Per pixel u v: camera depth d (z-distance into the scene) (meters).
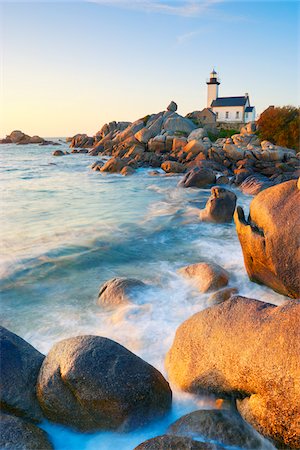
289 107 47.09
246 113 70.69
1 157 53.72
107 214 15.91
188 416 4.10
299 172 27.17
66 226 13.63
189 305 6.93
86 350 4.34
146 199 19.95
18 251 10.66
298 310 3.90
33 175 31.48
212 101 73.25
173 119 57.38
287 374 3.57
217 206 14.00
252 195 21.44
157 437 3.73
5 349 4.61
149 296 7.23
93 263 9.78
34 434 3.85
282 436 3.62
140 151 44.91
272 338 3.83
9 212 16.19
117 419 4.10
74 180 28.23
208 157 35.16
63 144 109.81
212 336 4.41
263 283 7.61
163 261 9.87
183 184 23.86
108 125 71.94
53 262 9.82
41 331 6.39
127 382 4.15
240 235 7.35
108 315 6.87
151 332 6.09
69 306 7.32
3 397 4.26
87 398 4.09
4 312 7.11
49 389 4.21
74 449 4.04
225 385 4.18
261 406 3.75
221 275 7.66
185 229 13.26
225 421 3.96
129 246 11.24
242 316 4.32
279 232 6.48
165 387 4.43
